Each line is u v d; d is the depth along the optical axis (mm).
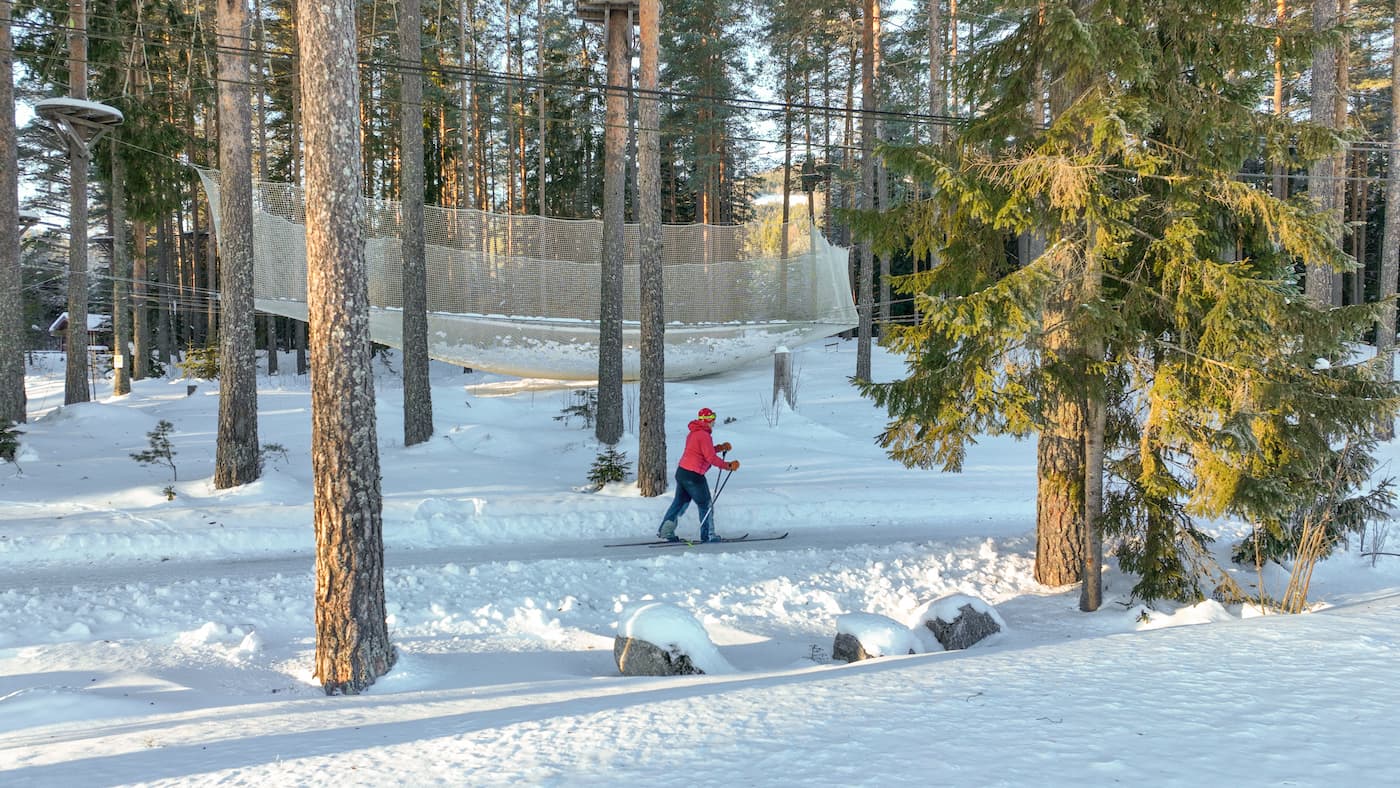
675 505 10117
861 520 11742
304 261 16406
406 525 10469
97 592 6926
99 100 21297
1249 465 6102
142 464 14039
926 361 6754
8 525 9992
